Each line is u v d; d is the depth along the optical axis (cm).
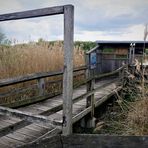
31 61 534
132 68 653
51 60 579
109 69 926
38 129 317
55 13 186
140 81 322
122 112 346
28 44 645
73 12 183
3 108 218
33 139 280
